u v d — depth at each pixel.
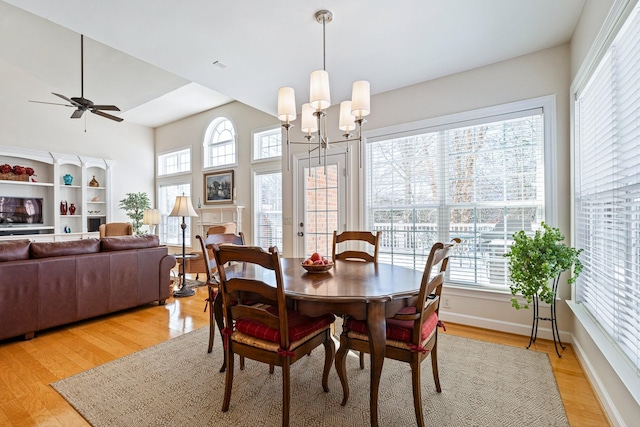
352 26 2.42
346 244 3.89
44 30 3.71
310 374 2.17
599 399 1.83
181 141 7.16
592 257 2.20
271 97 3.88
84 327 3.08
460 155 3.18
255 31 2.48
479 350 2.54
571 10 2.25
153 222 6.01
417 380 1.60
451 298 3.20
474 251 3.10
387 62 2.98
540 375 2.14
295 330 1.67
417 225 3.42
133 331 2.97
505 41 2.63
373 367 1.56
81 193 6.45
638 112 1.50
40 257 2.90
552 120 2.71
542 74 2.77
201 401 1.85
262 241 5.83
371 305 1.55
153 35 2.54
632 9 1.44
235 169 6.16
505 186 2.95
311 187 4.26
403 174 3.52
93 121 6.69
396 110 3.55
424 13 2.26
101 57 4.17
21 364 2.31
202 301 4.02
